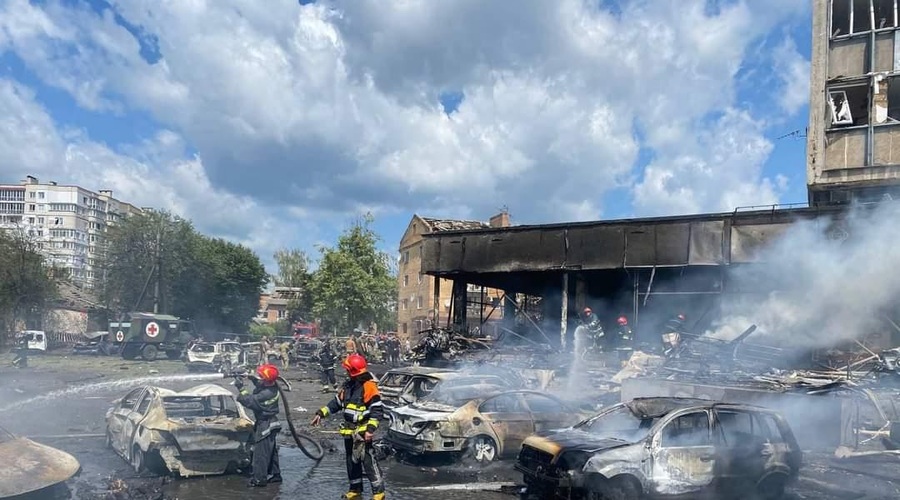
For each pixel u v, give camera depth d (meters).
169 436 9.47
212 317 66.62
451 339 23.52
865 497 9.07
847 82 24.52
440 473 10.48
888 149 23.55
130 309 57.69
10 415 15.84
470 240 26.25
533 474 8.43
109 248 57.56
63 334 51.44
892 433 11.60
